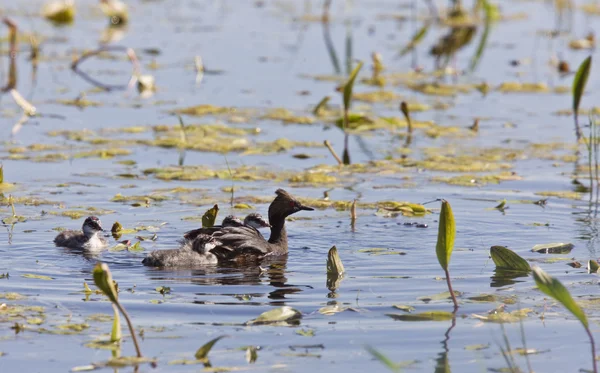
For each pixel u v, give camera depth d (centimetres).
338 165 1958
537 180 1850
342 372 955
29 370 955
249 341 1042
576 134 2139
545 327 1091
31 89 2578
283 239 1442
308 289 1231
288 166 1956
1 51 2981
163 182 1808
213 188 1773
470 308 1150
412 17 3728
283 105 2488
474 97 2652
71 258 1355
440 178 1858
